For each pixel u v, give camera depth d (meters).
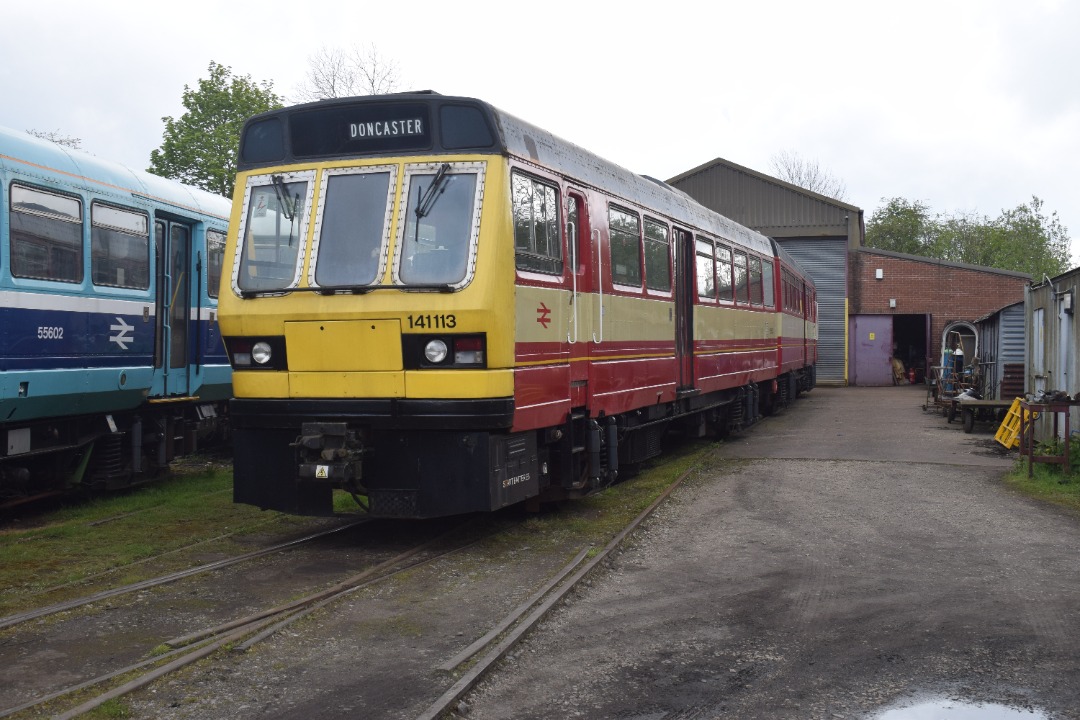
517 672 5.22
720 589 6.93
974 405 17.91
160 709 4.61
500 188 7.61
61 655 5.39
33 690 4.86
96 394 10.05
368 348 7.57
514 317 7.71
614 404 10.22
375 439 7.80
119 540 8.52
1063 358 14.16
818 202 35.31
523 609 6.26
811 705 4.76
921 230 68.75
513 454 7.96
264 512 9.88
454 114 7.71
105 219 10.20
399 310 7.46
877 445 15.73
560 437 9.05
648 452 12.30
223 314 8.05
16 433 9.27
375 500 7.79
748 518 9.56
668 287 12.26
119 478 11.09
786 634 5.88
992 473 12.44
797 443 16.14
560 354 8.75
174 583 6.95
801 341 25.39
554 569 7.47
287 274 7.89
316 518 9.55
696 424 15.02
